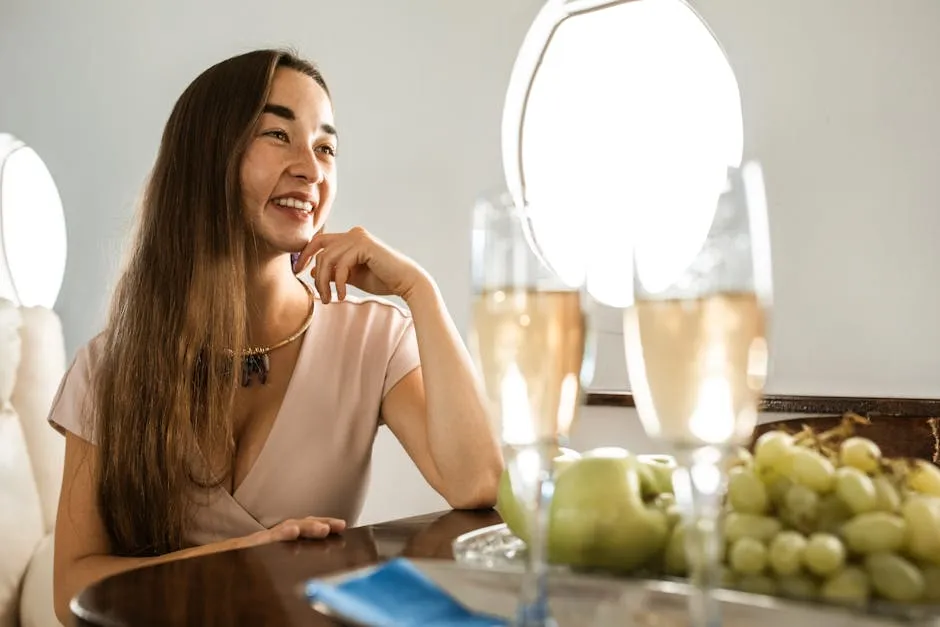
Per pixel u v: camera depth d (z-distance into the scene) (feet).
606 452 2.42
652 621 1.88
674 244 1.77
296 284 5.12
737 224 1.74
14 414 5.93
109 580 2.42
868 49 6.49
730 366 1.71
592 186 7.30
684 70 7.09
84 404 4.51
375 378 4.97
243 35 8.80
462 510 4.07
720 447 1.72
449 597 2.00
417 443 4.83
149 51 9.20
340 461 4.82
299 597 2.23
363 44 8.29
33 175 7.86
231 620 2.01
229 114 4.72
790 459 2.02
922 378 6.26
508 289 1.93
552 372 1.91
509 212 1.96
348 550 2.87
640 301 1.78
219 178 4.67
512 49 7.70
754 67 6.84
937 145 6.28
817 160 6.61
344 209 8.30
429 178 7.98
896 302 6.35
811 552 1.88
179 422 4.39
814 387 6.54
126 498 4.34
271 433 4.66
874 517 1.89
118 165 9.27
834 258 6.52
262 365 4.78
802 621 1.73
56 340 6.41
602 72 7.35
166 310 4.56
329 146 4.99
